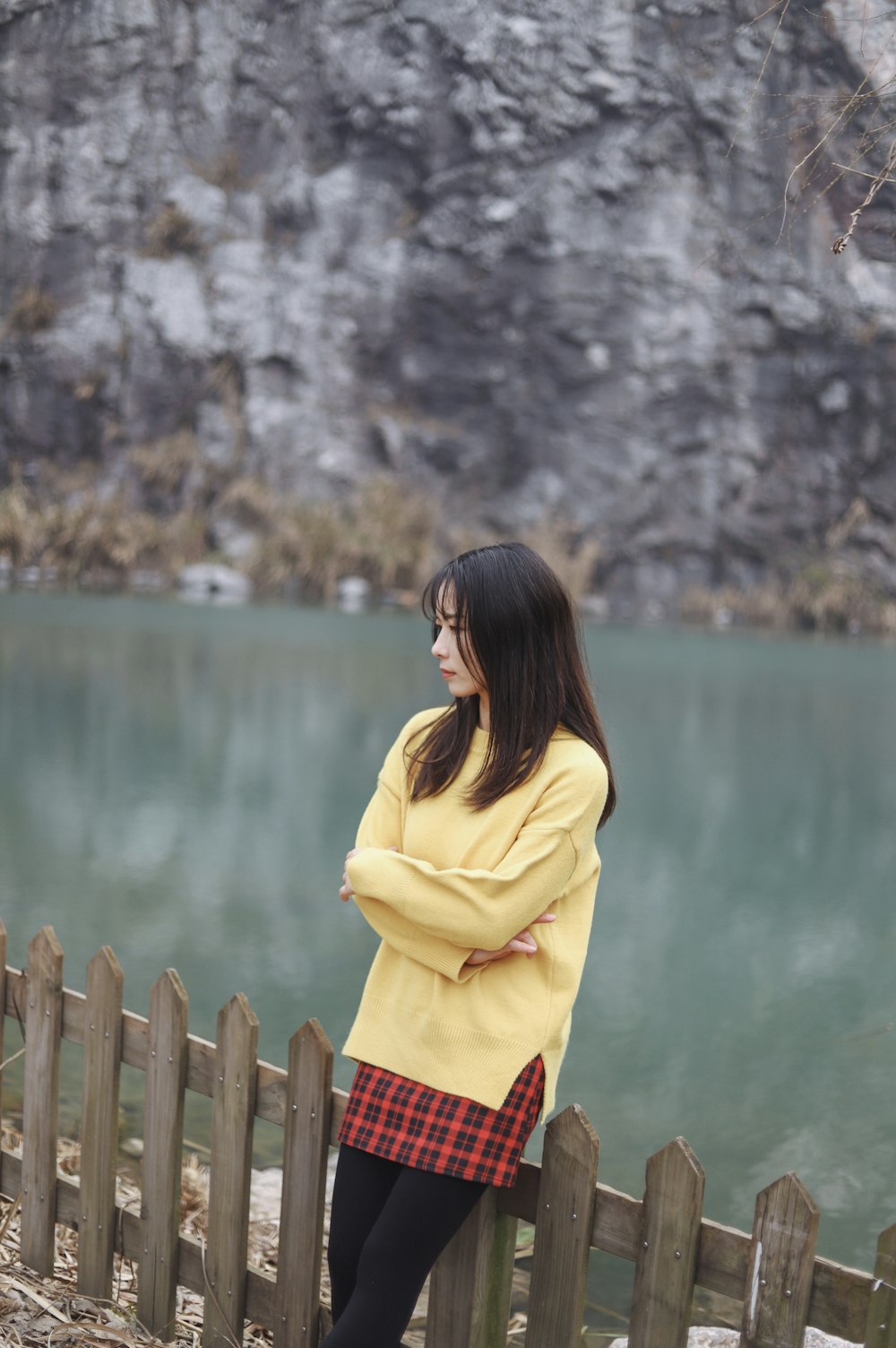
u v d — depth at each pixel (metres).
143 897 4.85
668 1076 3.54
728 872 5.73
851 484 22.39
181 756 7.46
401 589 21.44
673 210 21.62
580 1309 1.68
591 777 1.64
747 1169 3.02
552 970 1.66
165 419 22.30
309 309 22.70
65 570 20.64
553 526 22.64
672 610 22.48
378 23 22.12
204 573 20.62
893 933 4.91
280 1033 3.65
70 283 22.22
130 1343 2.03
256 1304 1.97
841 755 8.91
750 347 21.97
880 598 21.98
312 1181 1.86
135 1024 2.06
